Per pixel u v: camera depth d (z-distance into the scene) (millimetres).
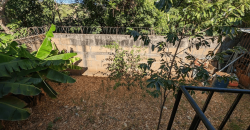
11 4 7828
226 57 7133
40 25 8617
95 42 6684
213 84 6469
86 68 7258
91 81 6906
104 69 7254
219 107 5305
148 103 5496
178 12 2549
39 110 4926
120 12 8219
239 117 4812
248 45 6328
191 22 2688
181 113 4984
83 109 5074
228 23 2184
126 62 6965
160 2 1345
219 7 2033
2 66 3287
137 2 7812
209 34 2346
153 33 7238
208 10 2072
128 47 6766
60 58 4449
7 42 5016
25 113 3150
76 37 6586
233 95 6043
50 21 9023
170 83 2703
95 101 5531
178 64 6898
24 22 8789
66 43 6715
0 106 3074
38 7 8648
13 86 3309
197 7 2061
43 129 4176
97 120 4609
